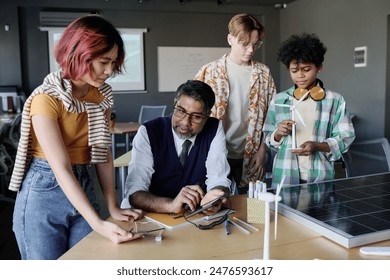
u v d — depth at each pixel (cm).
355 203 132
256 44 206
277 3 763
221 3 746
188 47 756
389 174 175
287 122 174
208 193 133
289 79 773
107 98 135
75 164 129
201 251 103
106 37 107
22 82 693
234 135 221
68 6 686
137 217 127
